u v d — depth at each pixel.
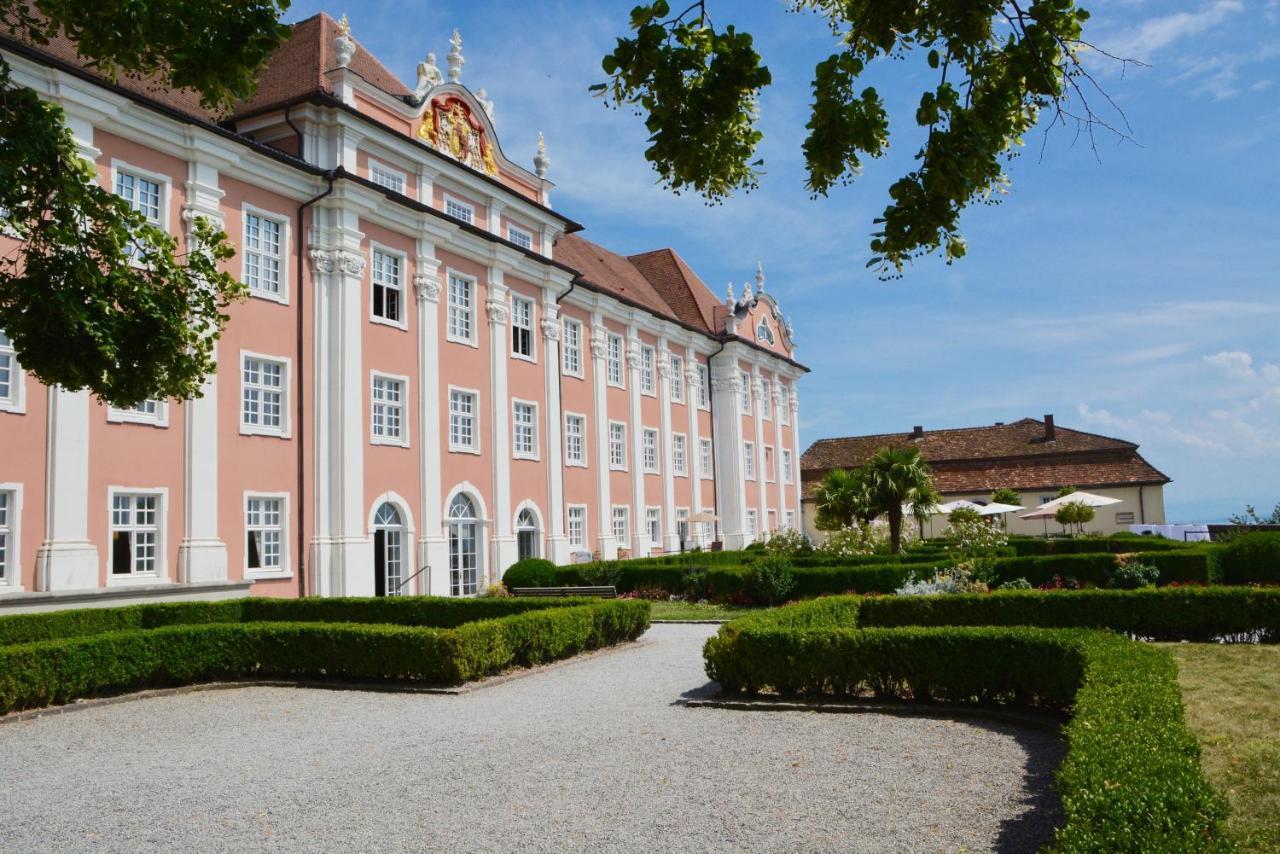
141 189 20.28
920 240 6.39
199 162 21.17
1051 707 10.55
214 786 8.27
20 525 17.48
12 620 15.35
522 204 31.89
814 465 69.38
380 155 26.23
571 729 10.26
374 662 13.95
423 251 27.34
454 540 28.36
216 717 11.84
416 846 6.45
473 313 29.55
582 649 16.83
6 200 8.59
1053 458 60.81
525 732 10.18
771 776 7.98
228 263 21.95
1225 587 15.05
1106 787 4.98
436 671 13.50
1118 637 10.35
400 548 26.11
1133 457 59.12
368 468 24.98
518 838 6.54
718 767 8.35
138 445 19.66
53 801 7.96
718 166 6.64
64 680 12.62
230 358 21.86
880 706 10.95
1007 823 6.50
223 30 7.97
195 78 8.12
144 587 18.98
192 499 20.59
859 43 6.38
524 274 32.06
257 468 22.30
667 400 43.38
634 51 6.00
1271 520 35.62
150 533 20.00
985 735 9.44
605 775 8.17
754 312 51.91
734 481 47.84
